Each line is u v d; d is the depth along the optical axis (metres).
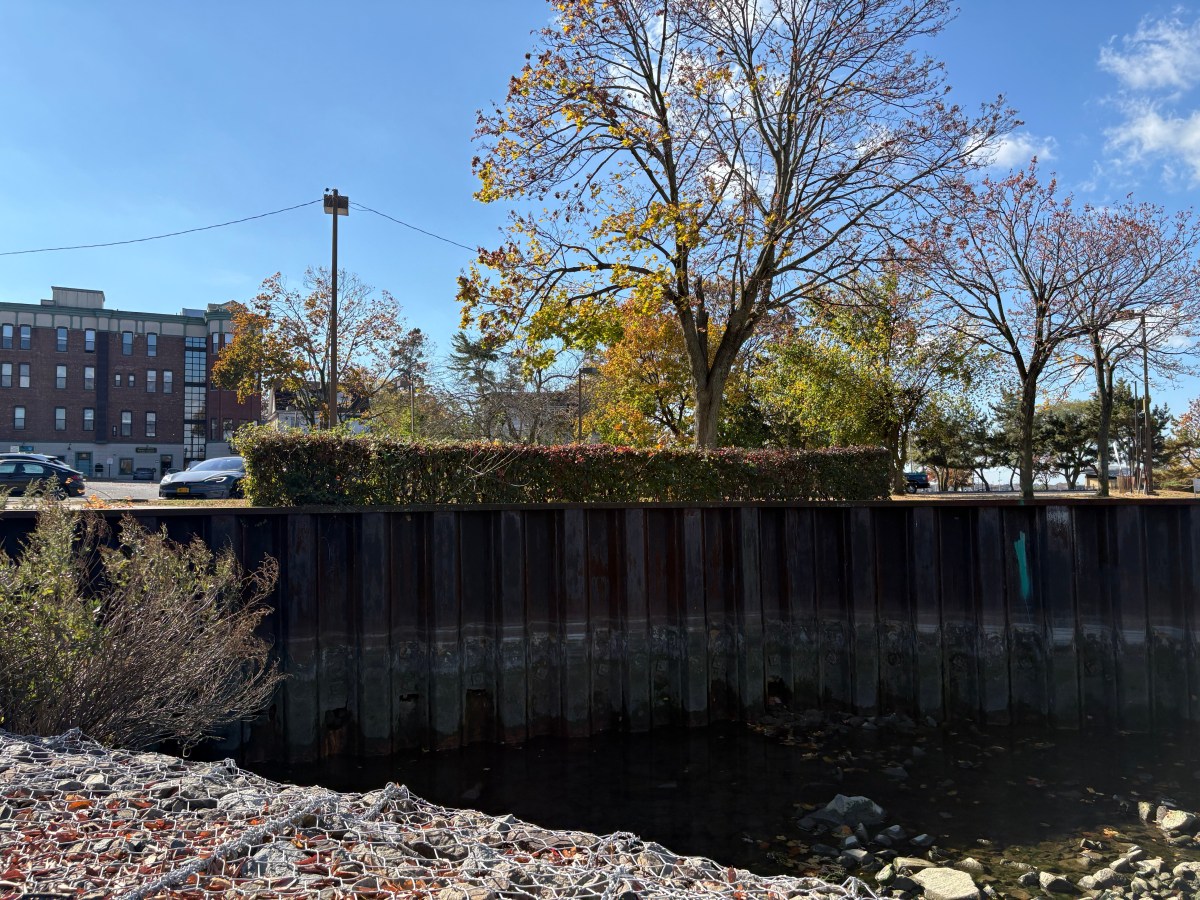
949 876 7.07
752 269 20.08
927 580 13.71
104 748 5.18
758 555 13.98
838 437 32.78
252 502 11.90
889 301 23.53
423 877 3.45
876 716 13.56
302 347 41.34
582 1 18.06
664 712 13.26
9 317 70.75
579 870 3.59
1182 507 13.38
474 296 18.77
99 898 3.18
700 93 18.44
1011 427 54.53
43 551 7.56
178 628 7.64
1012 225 23.16
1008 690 13.48
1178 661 13.26
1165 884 7.09
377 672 11.77
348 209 30.50
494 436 47.62
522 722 12.39
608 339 20.03
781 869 7.63
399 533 12.24
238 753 10.99
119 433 73.50
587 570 12.97
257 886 3.33
